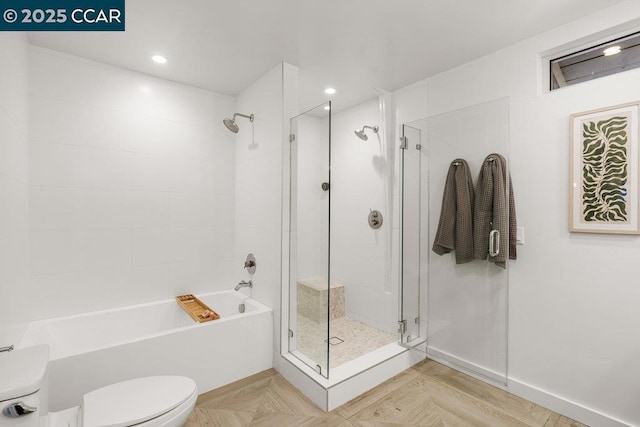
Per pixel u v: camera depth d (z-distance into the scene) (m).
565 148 1.85
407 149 2.57
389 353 2.39
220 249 3.01
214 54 2.27
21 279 1.91
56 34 2.01
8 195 1.66
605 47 1.78
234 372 2.25
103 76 2.40
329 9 1.76
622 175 1.65
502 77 2.15
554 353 1.90
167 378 1.54
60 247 2.24
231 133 3.08
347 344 2.74
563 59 1.93
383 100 2.96
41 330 2.02
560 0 1.66
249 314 2.34
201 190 2.90
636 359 1.63
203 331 2.11
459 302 2.29
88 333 2.29
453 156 2.29
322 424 1.79
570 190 1.83
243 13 1.79
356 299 3.36
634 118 1.62
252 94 2.78
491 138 2.08
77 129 2.29
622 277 1.67
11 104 1.72
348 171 3.43
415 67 2.45
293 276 2.38
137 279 2.56
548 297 1.92
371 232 3.18
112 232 2.45
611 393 1.70
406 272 2.58
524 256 2.02
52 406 1.64
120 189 2.48
